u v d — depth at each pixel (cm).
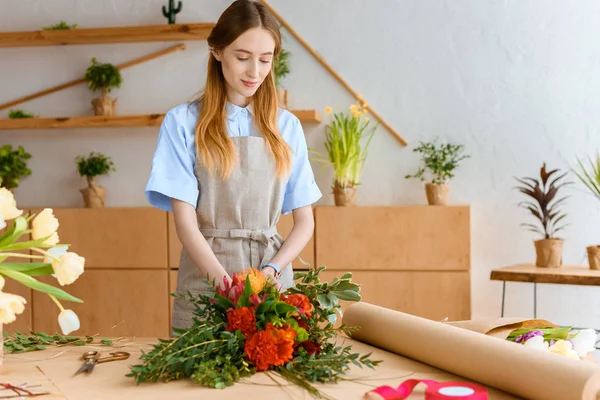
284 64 404
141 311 398
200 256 181
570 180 391
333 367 116
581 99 390
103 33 408
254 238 194
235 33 174
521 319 144
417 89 406
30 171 432
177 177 187
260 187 194
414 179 405
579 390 98
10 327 401
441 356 124
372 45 409
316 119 397
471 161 401
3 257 123
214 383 110
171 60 427
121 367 127
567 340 136
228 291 128
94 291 400
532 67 395
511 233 397
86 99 436
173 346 118
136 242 397
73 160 439
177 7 421
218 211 193
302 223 202
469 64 401
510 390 111
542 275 331
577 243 390
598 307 389
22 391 109
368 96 410
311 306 125
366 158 409
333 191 392
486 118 400
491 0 398
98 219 400
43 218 126
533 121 395
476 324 142
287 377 114
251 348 117
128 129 433
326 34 412
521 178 397
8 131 443
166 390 110
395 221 377
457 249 372
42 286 120
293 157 203
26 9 438
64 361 132
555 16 392
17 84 442
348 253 380
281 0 415
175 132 192
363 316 152
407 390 105
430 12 404
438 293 374
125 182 433
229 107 196
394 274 377
